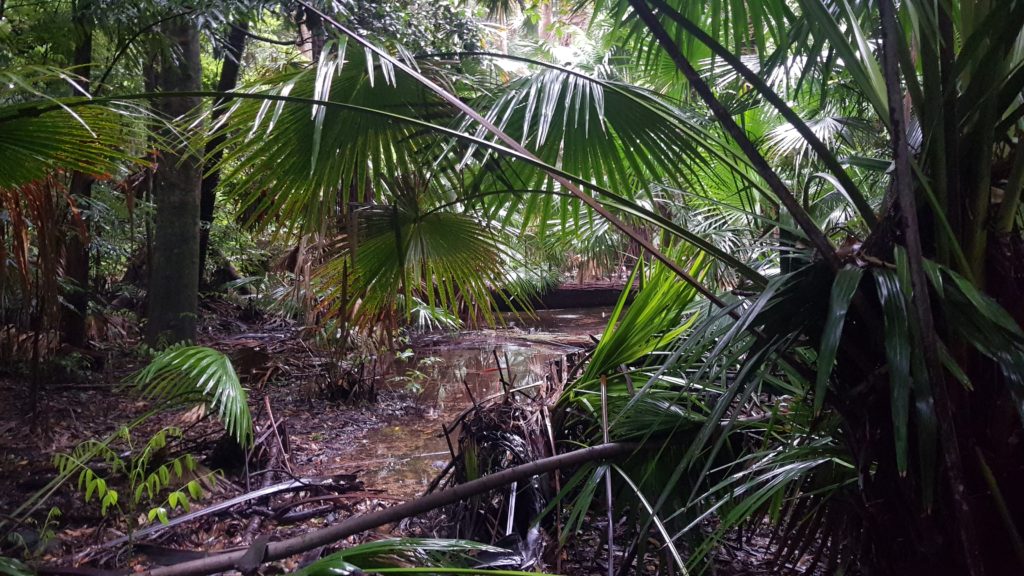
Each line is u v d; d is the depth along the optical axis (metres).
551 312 11.77
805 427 2.34
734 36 2.34
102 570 2.34
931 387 1.50
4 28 4.86
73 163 2.53
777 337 1.74
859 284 1.71
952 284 1.64
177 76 6.01
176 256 6.09
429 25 6.00
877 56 2.33
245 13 5.48
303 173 2.72
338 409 5.36
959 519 1.53
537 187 2.72
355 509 3.25
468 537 2.67
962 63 1.57
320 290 4.05
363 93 2.68
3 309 4.49
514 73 3.71
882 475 1.78
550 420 3.08
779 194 1.70
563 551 2.72
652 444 2.60
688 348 1.91
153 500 3.19
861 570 1.96
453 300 3.86
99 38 6.22
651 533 2.66
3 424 4.27
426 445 4.54
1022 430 1.63
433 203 3.38
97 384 5.26
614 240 5.63
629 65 3.46
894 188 1.75
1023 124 1.88
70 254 5.59
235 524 3.02
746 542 2.90
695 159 2.69
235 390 3.02
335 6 5.00
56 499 3.15
